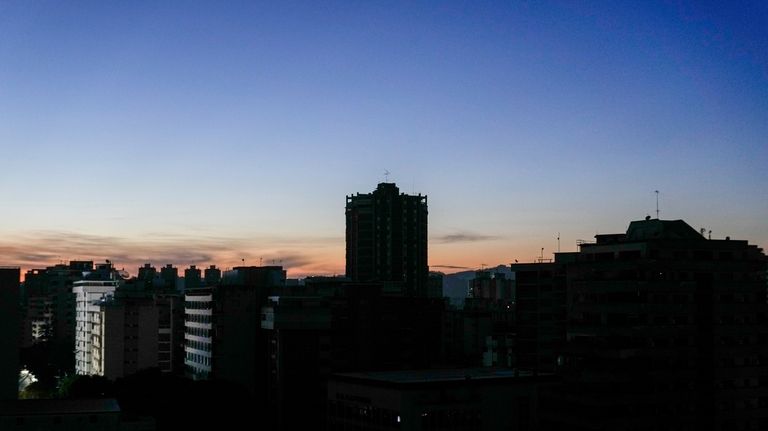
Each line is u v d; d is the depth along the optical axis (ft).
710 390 483.51
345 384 550.77
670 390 474.49
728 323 493.77
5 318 455.22
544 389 493.36
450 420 504.84
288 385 645.10
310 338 654.12
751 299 501.97
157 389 580.71
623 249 491.31
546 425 490.08
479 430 513.04
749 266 502.79
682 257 486.79
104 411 416.67
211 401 552.41
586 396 463.42
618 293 477.77
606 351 471.62
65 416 406.82
